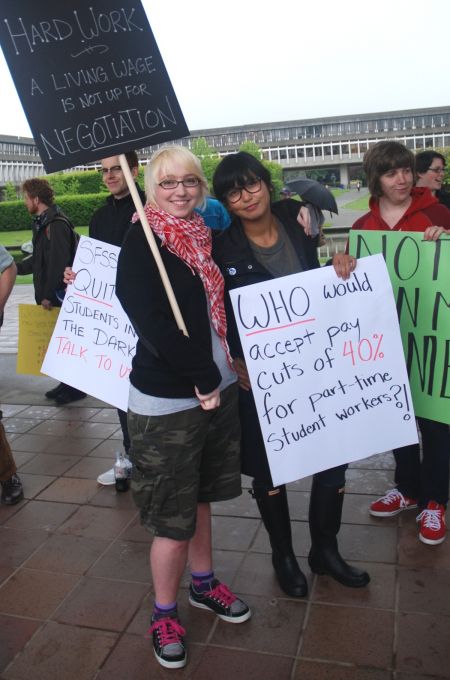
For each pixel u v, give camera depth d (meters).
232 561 2.76
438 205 2.69
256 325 2.21
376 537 2.87
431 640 2.19
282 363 2.26
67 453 4.15
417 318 2.57
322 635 2.25
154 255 1.95
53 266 4.65
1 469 3.39
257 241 2.32
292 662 2.13
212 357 2.09
